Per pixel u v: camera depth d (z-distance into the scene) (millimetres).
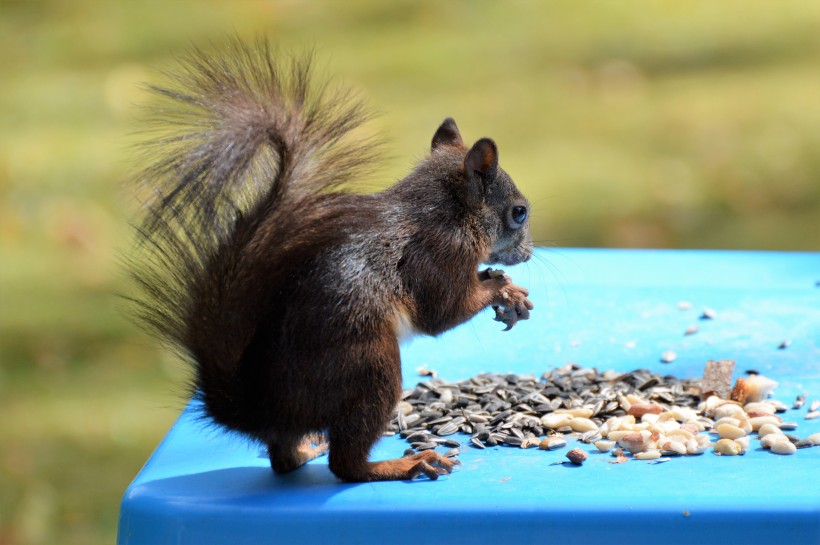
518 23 26953
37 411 13898
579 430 7258
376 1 28797
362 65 24672
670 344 8852
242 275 6500
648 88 22922
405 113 21797
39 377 14711
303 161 6754
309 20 27797
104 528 11602
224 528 5938
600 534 5762
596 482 6227
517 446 7020
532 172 19672
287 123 6734
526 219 7879
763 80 22828
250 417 6449
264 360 6422
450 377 8344
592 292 10039
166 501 6105
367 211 6957
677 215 18156
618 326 9250
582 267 10727
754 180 19062
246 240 6555
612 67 24109
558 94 22859
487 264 8070
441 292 7113
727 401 7586
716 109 21625
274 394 6391
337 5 28766
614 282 10273
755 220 17844
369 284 6633
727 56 24266
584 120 21734
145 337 15336
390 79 23781
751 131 20594
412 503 5969
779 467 6391
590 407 7562
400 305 6781
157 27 27469
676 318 9383
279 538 5930
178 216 6508
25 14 28844
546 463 6641
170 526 5973
